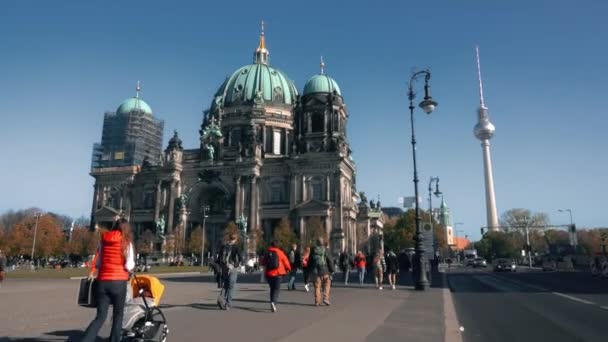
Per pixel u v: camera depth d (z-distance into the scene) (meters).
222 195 135.62
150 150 179.25
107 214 139.12
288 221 120.56
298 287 36.72
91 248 121.38
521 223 183.00
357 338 13.88
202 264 111.25
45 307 22.06
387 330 15.52
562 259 100.31
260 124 142.88
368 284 40.53
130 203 140.75
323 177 121.44
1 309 21.23
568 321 19.38
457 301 27.52
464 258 183.25
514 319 19.95
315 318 18.06
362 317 18.55
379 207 174.25
